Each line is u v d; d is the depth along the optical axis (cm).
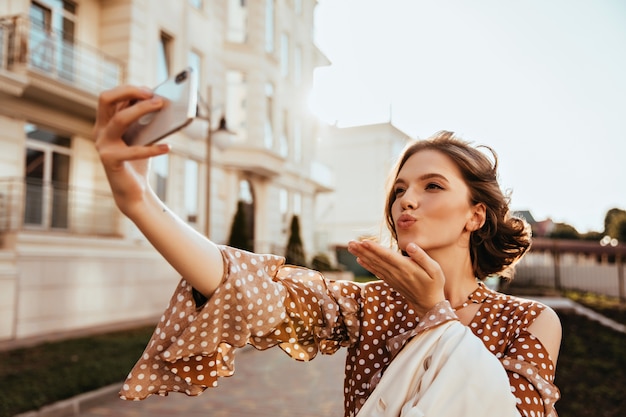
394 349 110
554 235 4928
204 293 109
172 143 1368
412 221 116
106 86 1159
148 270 1152
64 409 493
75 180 1130
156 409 525
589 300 1884
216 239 1588
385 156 3297
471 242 129
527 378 102
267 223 1836
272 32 1902
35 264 884
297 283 129
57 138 1104
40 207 1045
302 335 127
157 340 111
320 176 2402
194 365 111
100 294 1020
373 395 100
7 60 942
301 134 2211
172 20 1370
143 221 96
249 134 1703
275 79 1858
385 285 132
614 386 601
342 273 2220
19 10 1010
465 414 90
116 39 1211
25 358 674
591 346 900
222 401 559
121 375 608
